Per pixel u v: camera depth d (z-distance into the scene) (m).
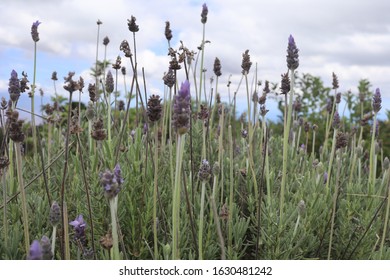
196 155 0.72
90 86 0.66
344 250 0.58
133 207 0.54
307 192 0.62
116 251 0.38
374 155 0.67
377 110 0.64
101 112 0.81
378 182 0.74
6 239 0.46
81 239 0.44
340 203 0.62
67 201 0.60
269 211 0.54
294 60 0.47
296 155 0.80
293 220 0.57
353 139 0.81
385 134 1.42
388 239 0.62
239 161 0.74
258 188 0.66
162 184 0.62
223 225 0.55
